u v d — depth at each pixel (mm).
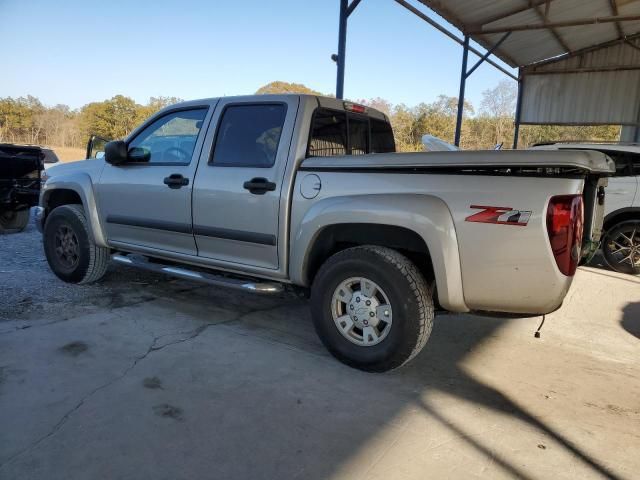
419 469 2434
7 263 6094
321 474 2361
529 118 17703
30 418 2701
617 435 2830
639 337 4516
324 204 3455
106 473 2295
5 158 8094
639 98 15977
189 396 3023
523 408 3100
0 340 3699
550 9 12094
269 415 2857
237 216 3904
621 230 7012
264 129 3877
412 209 3131
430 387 3328
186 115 4391
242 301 5016
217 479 2293
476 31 12266
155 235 4527
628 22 14016
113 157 4566
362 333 3494
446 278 3086
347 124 4309
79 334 3900
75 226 5027
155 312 4523
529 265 2912
